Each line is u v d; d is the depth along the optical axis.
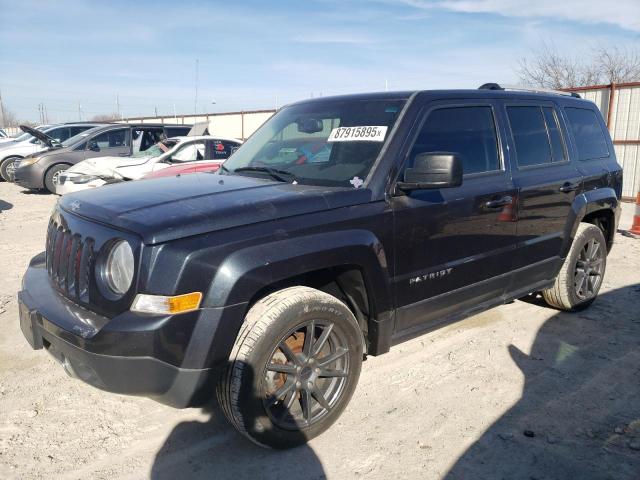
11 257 6.91
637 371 3.94
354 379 3.19
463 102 3.85
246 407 2.73
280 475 2.79
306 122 3.96
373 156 3.37
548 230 4.43
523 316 5.04
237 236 2.69
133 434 3.13
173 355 2.52
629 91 13.80
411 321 3.52
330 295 3.10
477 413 3.37
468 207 3.68
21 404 3.41
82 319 2.68
